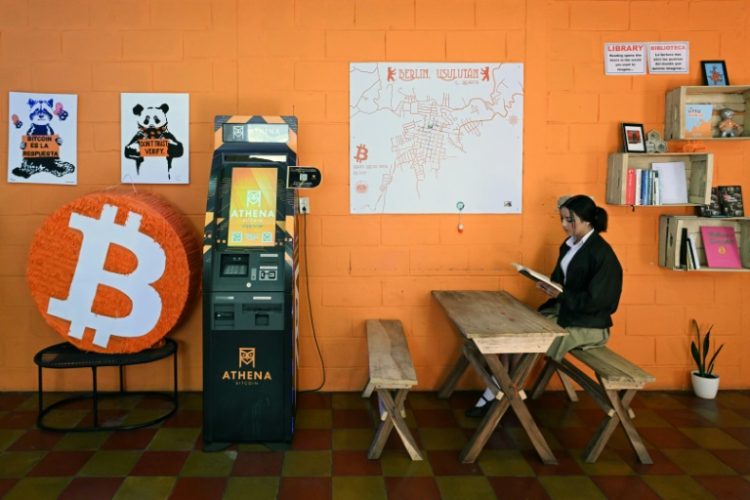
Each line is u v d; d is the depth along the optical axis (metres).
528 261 4.29
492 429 3.32
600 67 4.25
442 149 4.23
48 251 3.76
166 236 3.72
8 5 4.06
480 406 3.91
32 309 4.19
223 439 3.41
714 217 4.19
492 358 3.30
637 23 4.24
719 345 4.40
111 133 4.13
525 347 3.09
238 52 4.13
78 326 3.79
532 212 4.28
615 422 3.31
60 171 4.13
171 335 4.23
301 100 4.17
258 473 3.15
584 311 3.63
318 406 4.06
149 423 3.72
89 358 3.69
